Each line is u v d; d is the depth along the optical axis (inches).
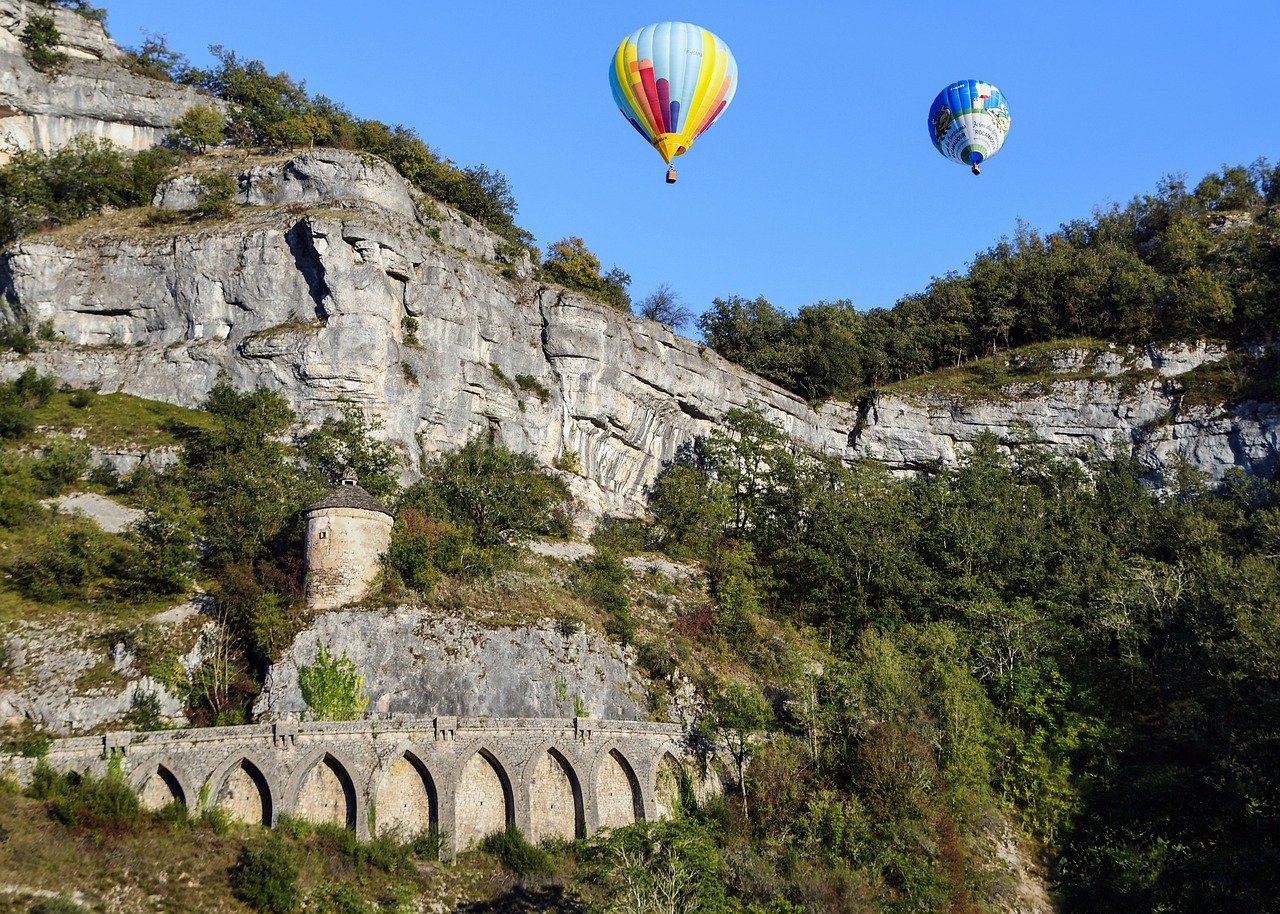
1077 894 1804.9
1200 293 4773.6
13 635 2351.1
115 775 1946.4
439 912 1931.6
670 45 2898.6
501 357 3833.7
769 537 3754.9
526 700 2391.7
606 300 4699.8
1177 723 2723.9
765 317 5201.8
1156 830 1895.9
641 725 2429.9
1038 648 3029.0
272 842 1913.1
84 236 3868.1
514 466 3314.5
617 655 2662.4
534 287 4089.6
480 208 4798.2
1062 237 5910.4
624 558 3462.1
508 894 2004.2
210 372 3503.9
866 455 4621.1
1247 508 3959.2
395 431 3388.3
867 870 2273.6
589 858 2031.3
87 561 2564.0
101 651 2341.3
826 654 3129.9
